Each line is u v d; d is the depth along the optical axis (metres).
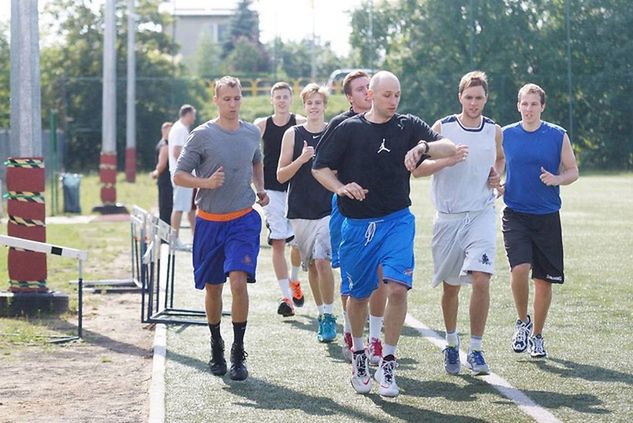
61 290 21.95
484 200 13.32
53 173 46.16
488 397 12.18
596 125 78.38
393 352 12.16
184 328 16.98
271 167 17.64
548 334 16.03
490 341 15.50
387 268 12.09
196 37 161.50
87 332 17.25
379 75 12.13
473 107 13.27
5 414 11.87
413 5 83.31
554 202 14.19
